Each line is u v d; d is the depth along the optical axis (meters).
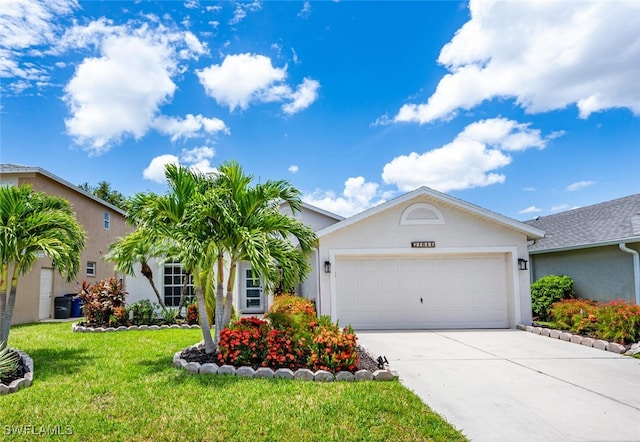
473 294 12.16
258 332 7.01
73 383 5.98
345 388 5.72
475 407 5.21
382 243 11.95
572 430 4.51
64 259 7.95
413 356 8.16
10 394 5.49
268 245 7.31
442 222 12.08
